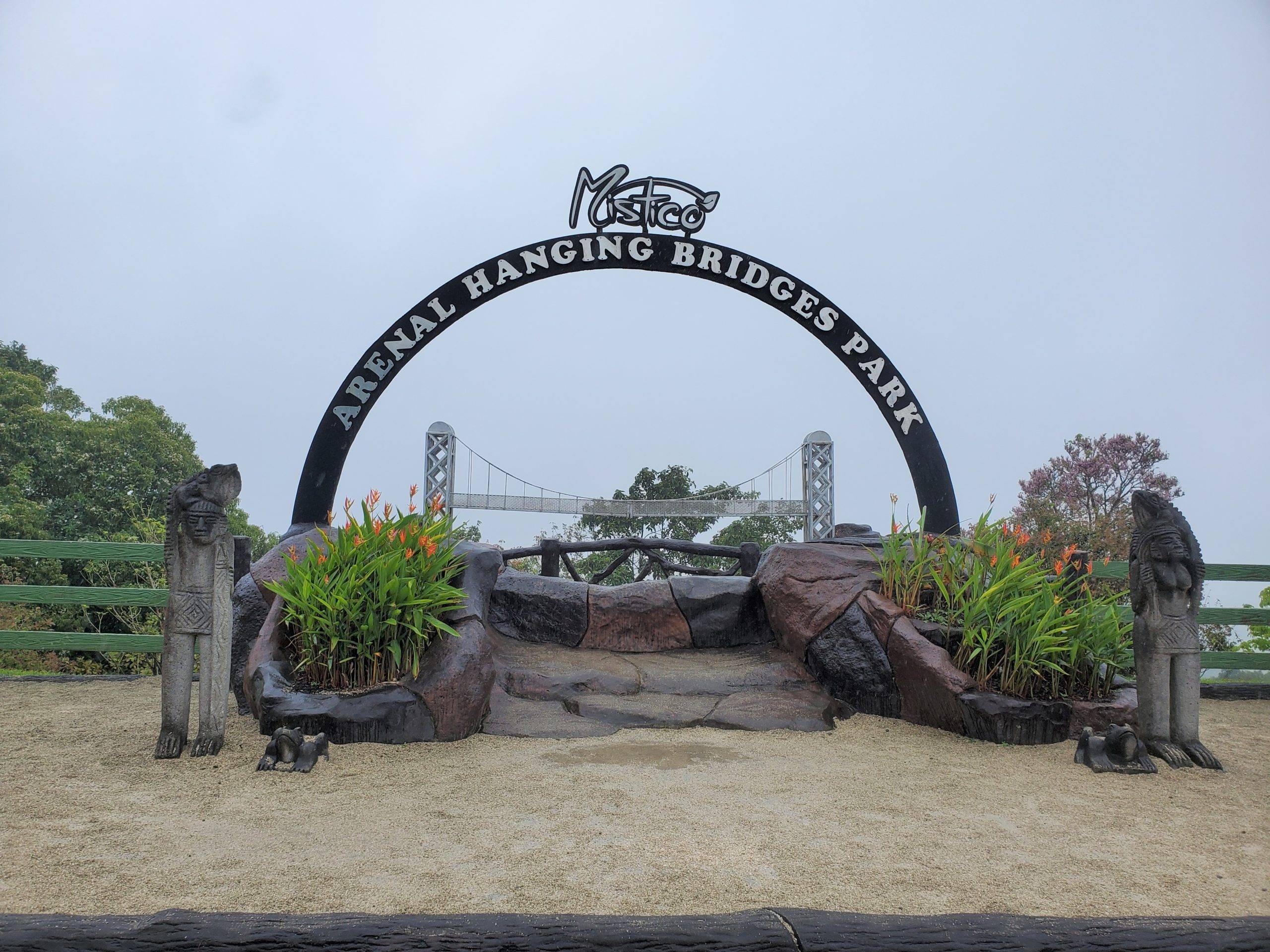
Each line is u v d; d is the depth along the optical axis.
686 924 2.39
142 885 2.93
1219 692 8.30
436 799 4.06
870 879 3.08
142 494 24.78
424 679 5.38
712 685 6.59
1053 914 2.81
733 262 9.47
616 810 3.89
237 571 7.67
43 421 23.70
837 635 6.59
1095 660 5.82
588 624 7.54
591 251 9.32
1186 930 2.43
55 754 4.89
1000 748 5.40
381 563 5.58
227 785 4.28
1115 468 19.98
